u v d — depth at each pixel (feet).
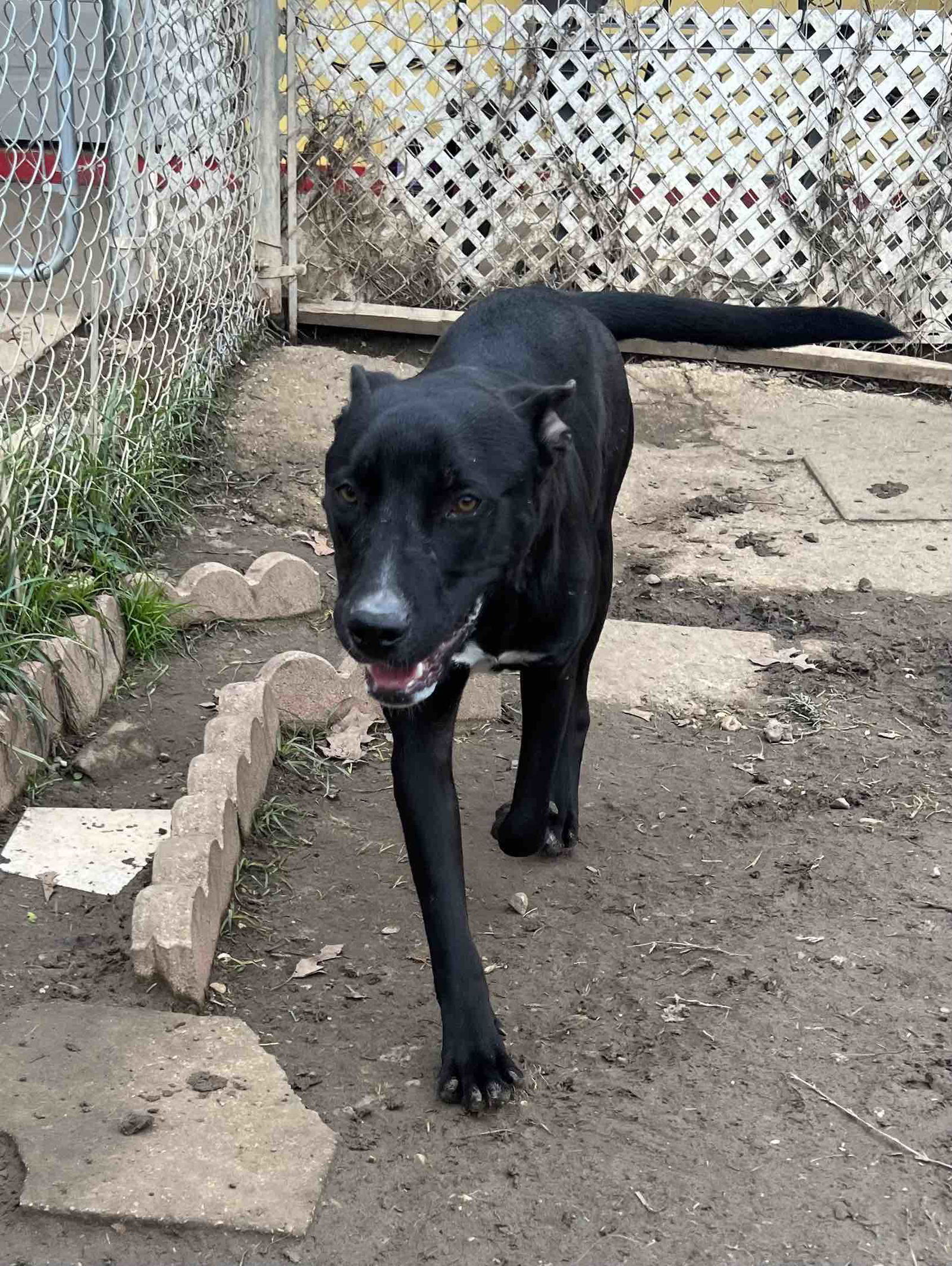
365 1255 3.84
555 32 10.42
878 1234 3.93
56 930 4.92
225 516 8.16
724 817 5.97
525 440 4.55
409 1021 4.74
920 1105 4.36
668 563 8.21
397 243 10.97
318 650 6.92
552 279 11.10
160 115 8.91
